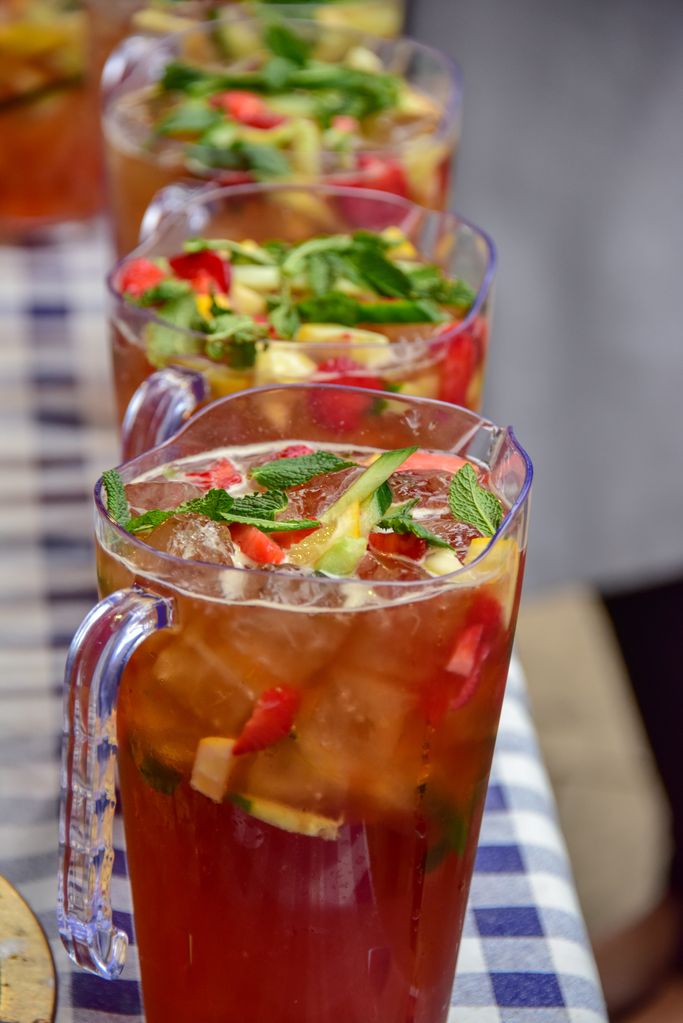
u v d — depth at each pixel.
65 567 1.32
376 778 0.90
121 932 0.94
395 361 1.09
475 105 2.74
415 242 1.23
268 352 1.08
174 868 0.93
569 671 2.88
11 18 1.73
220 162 1.34
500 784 1.12
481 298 1.13
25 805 1.11
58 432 1.47
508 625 0.93
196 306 1.11
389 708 0.89
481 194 2.78
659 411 2.75
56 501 1.39
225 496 0.93
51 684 1.20
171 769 0.91
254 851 0.91
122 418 1.17
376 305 1.13
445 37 2.75
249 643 0.88
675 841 2.48
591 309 2.76
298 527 0.92
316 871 0.91
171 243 1.22
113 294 1.14
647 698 2.62
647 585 2.72
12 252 1.82
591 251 2.75
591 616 3.03
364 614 0.88
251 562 0.92
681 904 2.30
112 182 1.42
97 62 1.83
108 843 0.92
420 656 0.89
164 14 1.79
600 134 2.76
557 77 2.73
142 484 0.96
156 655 0.90
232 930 0.93
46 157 1.80
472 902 1.05
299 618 0.88
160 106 1.44
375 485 0.93
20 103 1.73
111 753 0.90
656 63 2.73
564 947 1.03
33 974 0.96
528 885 1.06
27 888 1.06
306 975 0.93
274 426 1.00
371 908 0.92
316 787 0.90
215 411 0.99
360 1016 0.95
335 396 0.99
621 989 2.08
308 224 1.23
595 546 2.74
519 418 2.75
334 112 1.42
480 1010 1.00
